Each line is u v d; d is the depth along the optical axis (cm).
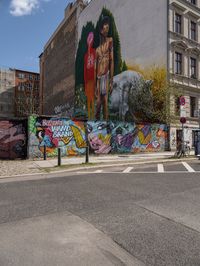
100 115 3750
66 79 5059
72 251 388
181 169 1240
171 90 2512
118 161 1520
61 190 793
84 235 446
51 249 395
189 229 468
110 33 3603
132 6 3200
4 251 391
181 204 625
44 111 6656
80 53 4444
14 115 8175
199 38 3036
